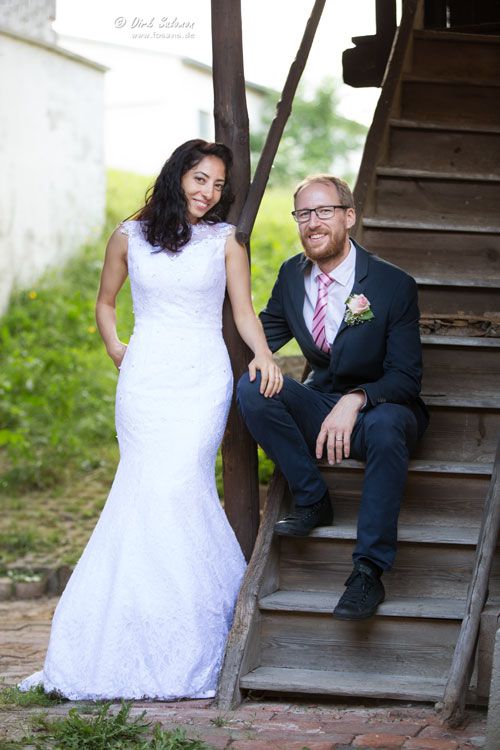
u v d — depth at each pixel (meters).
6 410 9.80
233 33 4.57
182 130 19.78
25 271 12.67
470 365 4.80
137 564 4.12
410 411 4.17
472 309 5.06
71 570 6.98
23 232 12.67
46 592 6.93
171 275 4.18
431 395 4.79
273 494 4.47
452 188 5.55
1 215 12.27
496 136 5.78
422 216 5.54
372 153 5.48
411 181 5.54
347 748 3.39
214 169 4.23
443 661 4.06
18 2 9.28
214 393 4.25
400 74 5.88
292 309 4.41
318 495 4.25
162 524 4.12
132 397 4.21
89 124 14.02
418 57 6.26
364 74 7.07
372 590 3.97
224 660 4.02
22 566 7.05
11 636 5.71
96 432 9.91
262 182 4.43
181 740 3.41
